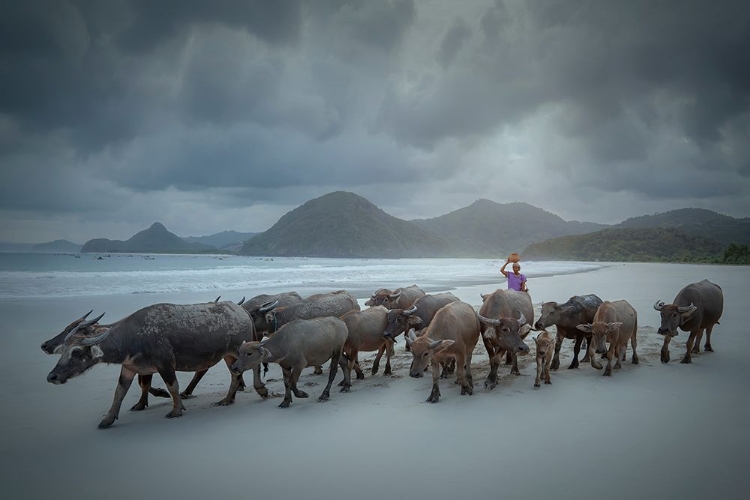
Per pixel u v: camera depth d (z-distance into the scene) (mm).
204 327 8359
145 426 7379
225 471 5648
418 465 5652
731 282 36656
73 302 21844
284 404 8281
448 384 9586
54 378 7133
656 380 9305
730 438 6312
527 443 6238
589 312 10711
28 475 5641
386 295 13922
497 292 10336
